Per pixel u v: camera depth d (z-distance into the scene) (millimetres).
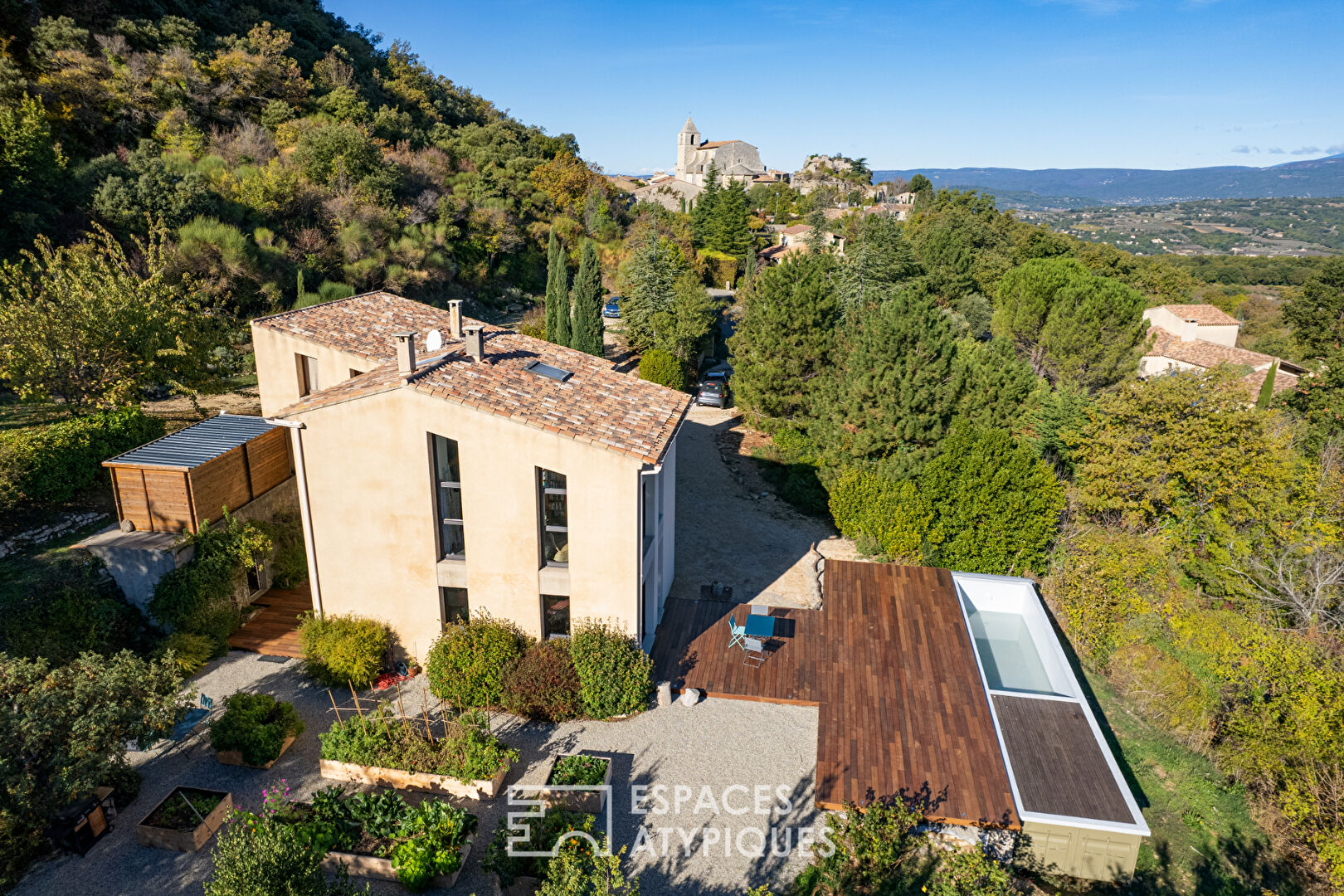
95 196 34062
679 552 23625
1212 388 24641
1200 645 20062
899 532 22844
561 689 15070
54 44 42156
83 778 11125
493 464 14992
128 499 17250
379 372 16703
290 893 9500
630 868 12070
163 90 47156
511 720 15516
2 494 16719
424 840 11570
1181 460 23875
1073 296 40250
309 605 19047
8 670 11523
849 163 172500
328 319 21375
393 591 16297
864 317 31906
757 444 34375
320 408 15062
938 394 26312
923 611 19812
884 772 14039
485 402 14805
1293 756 15930
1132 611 21266
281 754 14320
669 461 19453
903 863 12672
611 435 15070
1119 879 13219
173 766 13930
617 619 15812
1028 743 14922
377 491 15539
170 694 12711
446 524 16047
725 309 65250
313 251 44219
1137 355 39094
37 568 16359
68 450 18672
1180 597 21719
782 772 14297
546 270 67750
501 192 70750
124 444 20234
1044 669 18703
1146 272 87312
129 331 21328
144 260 33562
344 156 52875
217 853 10523
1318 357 54188
